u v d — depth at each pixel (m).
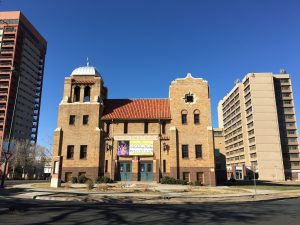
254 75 117.50
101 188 26.64
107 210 14.13
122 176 38.97
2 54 123.75
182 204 18.00
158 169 38.19
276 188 33.84
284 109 117.50
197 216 12.54
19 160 84.62
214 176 37.31
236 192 26.16
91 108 40.75
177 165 37.97
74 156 38.94
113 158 39.28
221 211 14.29
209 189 29.12
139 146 39.53
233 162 138.62
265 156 110.25
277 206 16.83
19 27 127.62
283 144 114.12
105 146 39.84
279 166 109.25
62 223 10.47
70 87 42.00
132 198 20.08
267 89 115.94
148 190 26.09
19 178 83.44
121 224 10.44
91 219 11.38
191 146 38.69
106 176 37.47
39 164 94.38
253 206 16.80
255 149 112.75
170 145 38.84
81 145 39.44
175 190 26.88
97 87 42.16
